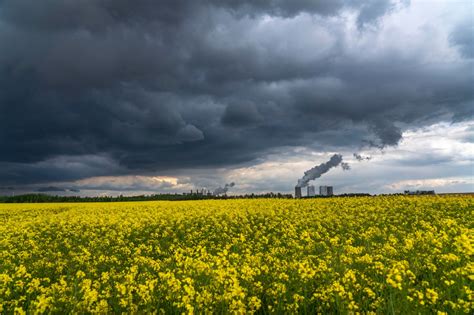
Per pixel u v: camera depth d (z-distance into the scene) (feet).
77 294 29.30
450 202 87.45
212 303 25.82
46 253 52.24
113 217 85.05
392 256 37.27
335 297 26.48
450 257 28.37
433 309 23.63
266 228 68.80
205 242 58.49
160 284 30.27
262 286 30.60
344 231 62.49
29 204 151.23
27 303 29.50
